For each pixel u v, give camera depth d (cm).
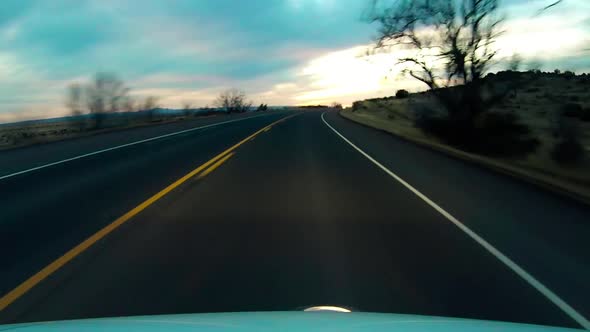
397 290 506
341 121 4744
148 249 654
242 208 920
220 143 2350
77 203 970
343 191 1102
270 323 287
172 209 910
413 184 1203
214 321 295
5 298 488
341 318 301
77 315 445
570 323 431
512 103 5806
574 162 1822
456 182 1234
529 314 450
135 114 4803
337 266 583
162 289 507
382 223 806
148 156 1802
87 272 562
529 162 1914
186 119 5050
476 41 2331
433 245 677
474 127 2489
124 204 957
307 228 770
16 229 769
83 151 1997
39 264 594
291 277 545
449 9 2358
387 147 2172
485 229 771
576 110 4197
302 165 1550
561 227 788
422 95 4953
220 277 543
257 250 649
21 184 1213
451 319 307
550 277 552
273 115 6550
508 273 563
